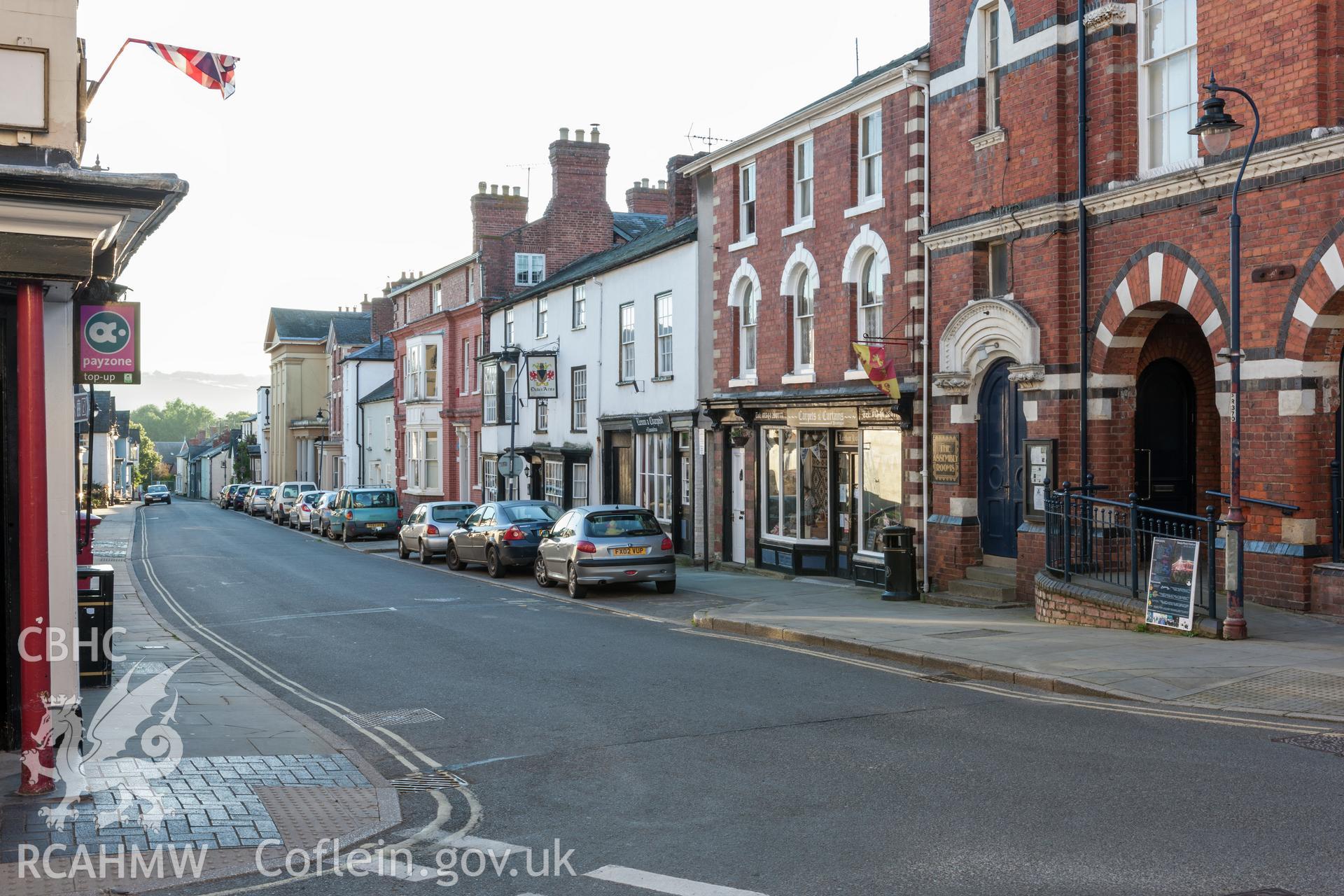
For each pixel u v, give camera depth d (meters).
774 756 8.48
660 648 14.09
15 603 8.36
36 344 7.27
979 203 17.08
